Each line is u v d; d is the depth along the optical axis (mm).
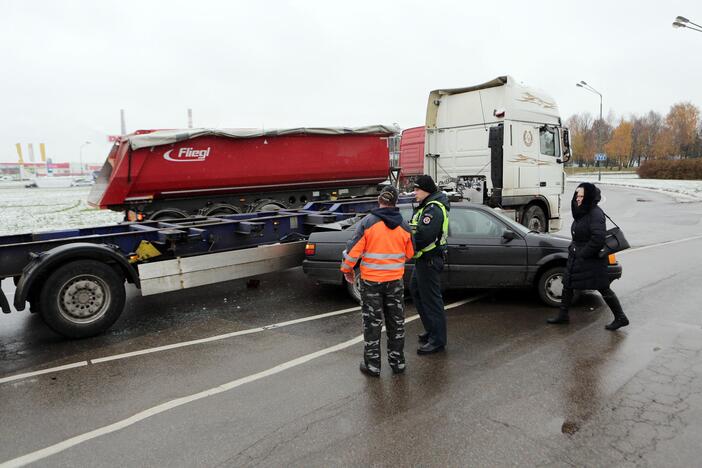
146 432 3553
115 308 5762
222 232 7398
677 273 8594
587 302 6859
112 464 3168
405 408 3846
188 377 4512
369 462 3137
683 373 4438
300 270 9352
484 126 12023
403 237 4508
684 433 3436
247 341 5461
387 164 14555
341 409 3846
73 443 3426
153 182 10586
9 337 5727
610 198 29375
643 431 3463
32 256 5477
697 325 5801
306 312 6570
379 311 4504
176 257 6883
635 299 6949
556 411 3762
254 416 3760
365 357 4543
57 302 5410
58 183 62562
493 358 4859
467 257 6641
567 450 3242
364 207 10992
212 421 3693
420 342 5281
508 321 6059
